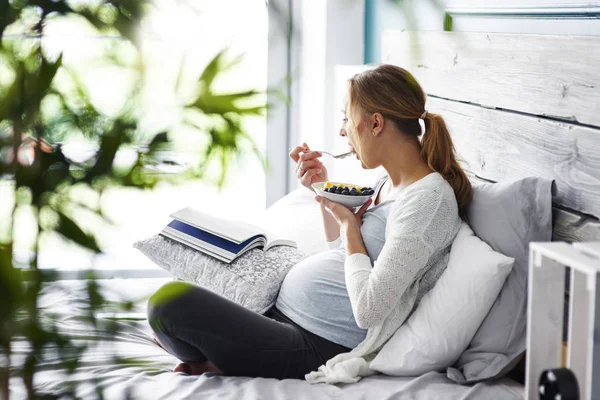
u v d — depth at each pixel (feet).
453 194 5.90
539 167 5.86
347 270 5.78
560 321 3.64
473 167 6.94
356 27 10.79
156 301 2.73
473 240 5.72
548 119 5.76
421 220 5.62
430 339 5.48
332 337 5.90
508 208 5.73
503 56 6.38
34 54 1.82
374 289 5.49
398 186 6.20
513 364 5.45
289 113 12.57
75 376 4.23
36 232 1.75
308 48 11.53
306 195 9.07
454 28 7.70
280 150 12.71
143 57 1.80
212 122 1.79
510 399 5.06
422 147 6.11
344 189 6.28
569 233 5.45
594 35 5.34
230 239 6.85
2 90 1.76
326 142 10.98
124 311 1.79
